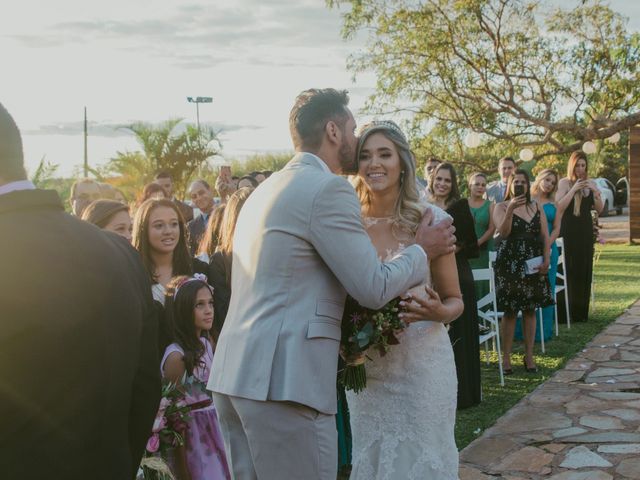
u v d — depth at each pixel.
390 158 3.00
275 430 2.33
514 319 6.47
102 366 1.57
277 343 2.34
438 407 3.04
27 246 1.51
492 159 18.77
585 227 8.57
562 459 4.38
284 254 2.37
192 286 3.57
